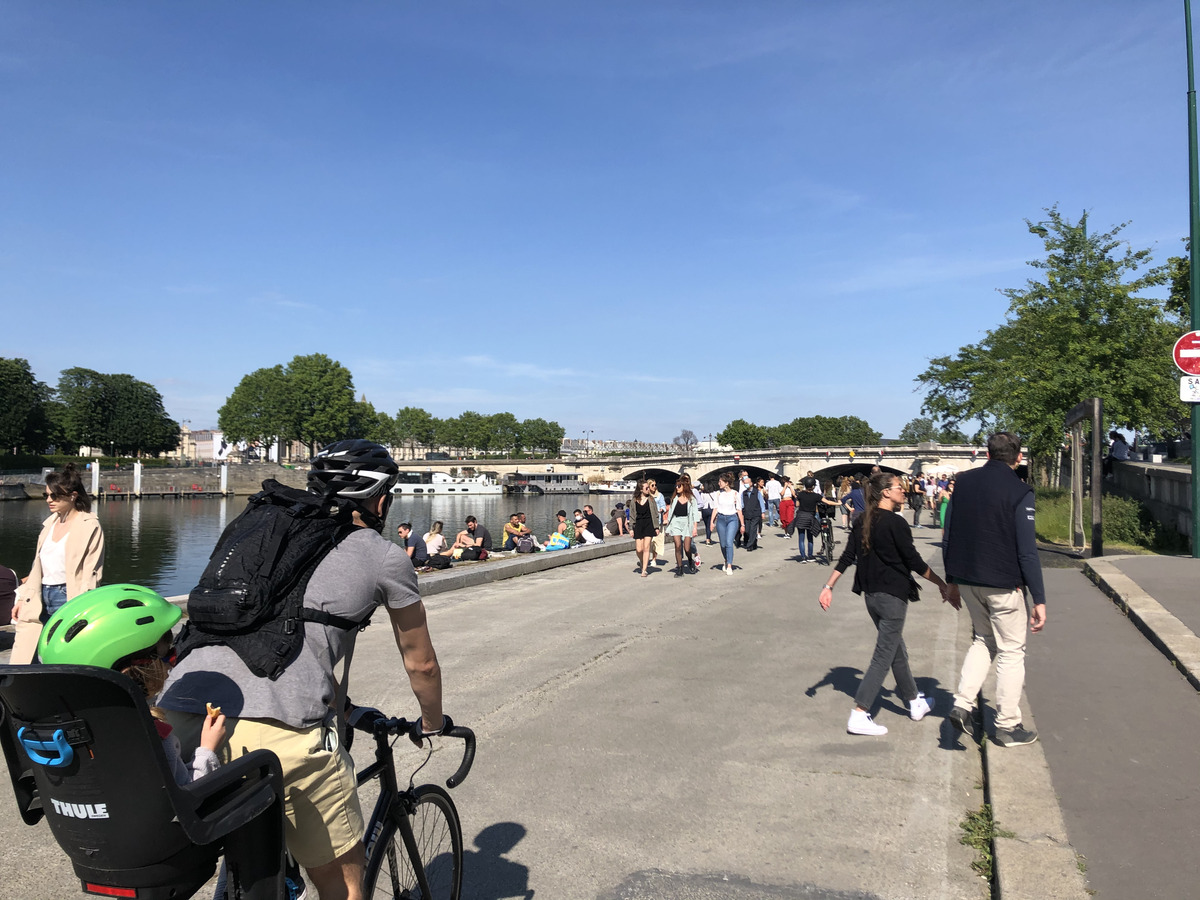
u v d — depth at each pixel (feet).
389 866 9.01
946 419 134.62
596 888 12.10
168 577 122.21
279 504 8.03
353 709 8.97
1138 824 12.85
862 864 12.72
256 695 7.22
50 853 13.32
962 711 17.34
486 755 17.49
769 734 18.76
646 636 29.30
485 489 365.61
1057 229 75.25
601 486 413.39
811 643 28.12
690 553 47.93
